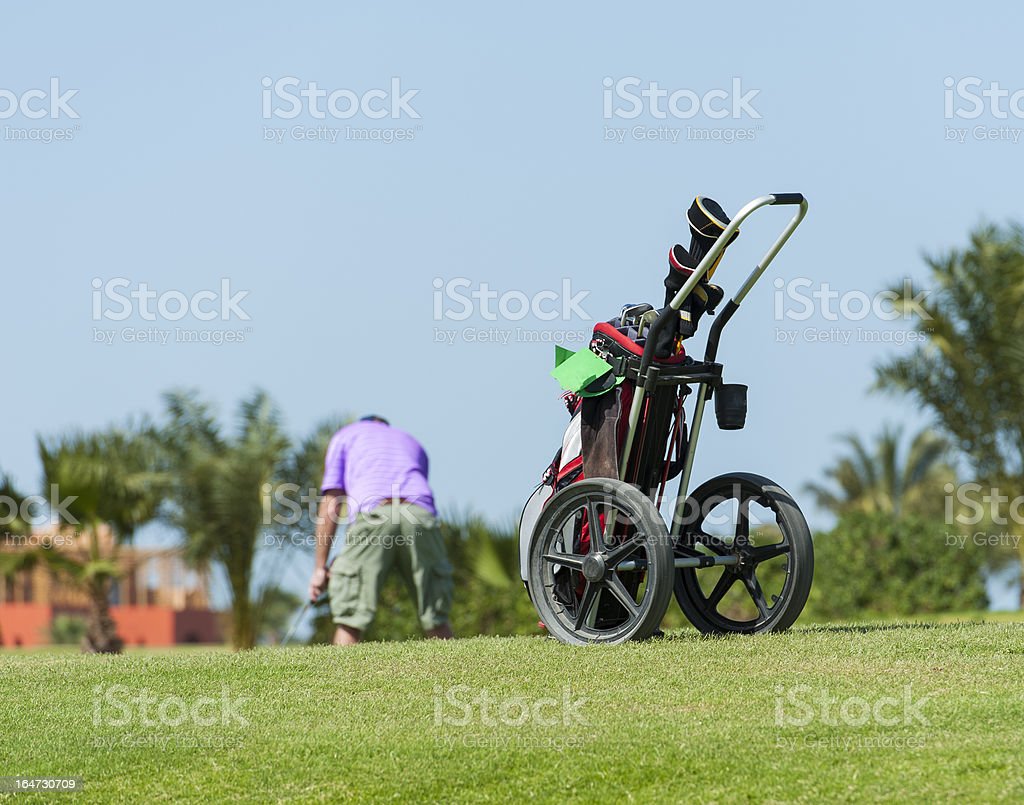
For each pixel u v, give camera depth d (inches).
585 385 633.6
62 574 2043.6
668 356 638.5
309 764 453.7
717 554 669.9
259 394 1990.7
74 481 1919.3
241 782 442.9
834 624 732.0
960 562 1669.5
